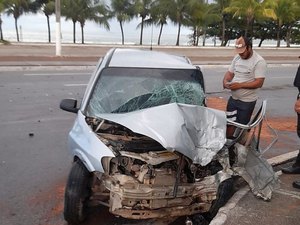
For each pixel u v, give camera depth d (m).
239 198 5.02
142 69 5.54
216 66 22.86
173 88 5.34
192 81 5.54
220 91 14.20
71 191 4.30
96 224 4.57
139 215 4.06
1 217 4.66
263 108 5.31
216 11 49.16
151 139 4.46
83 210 4.44
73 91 12.68
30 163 6.41
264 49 40.12
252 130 5.29
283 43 75.50
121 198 3.99
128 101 5.10
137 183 4.02
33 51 24.39
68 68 18.34
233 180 5.30
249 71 6.07
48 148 7.19
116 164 4.14
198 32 48.91
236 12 46.19
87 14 46.44
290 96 14.31
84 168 4.36
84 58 22.02
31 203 5.04
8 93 11.82
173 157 4.15
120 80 5.35
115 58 5.77
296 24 61.06
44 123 8.80
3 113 9.46
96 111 4.98
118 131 4.58
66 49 26.58
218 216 4.53
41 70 17.34
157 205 4.03
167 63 5.75
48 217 4.71
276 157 6.82
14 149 7.05
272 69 24.00
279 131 9.16
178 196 4.07
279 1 49.91
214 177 4.30
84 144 4.36
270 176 5.20
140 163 4.17
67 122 8.99
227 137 5.02
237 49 6.03
